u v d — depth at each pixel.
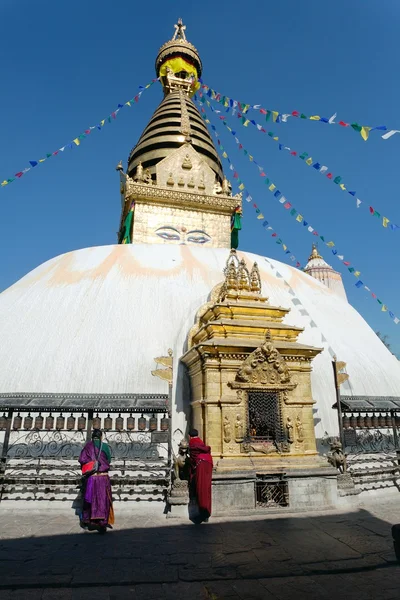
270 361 7.87
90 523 5.94
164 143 22.70
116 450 7.91
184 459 7.10
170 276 11.46
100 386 8.52
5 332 9.81
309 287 13.36
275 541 5.45
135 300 10.37
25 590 3.97
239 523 6.39
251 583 4.15
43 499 7.25
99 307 10.12
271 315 9.08
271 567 4.54
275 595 3.87
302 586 4.07
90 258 12.40
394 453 9.36
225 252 13.70
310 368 8.34
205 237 19.92
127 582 4.15
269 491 7.30
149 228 19.31
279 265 14.06
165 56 26.58
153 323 9.75
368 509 7.25
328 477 7.48
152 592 3.94
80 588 4.04
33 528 6.15
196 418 8.07
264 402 7.87
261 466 7.26
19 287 12.10
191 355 8.30
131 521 6.57
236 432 7.48
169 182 20.56
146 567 4.55
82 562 4.71
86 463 6.30
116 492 7.17
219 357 7.75
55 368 8.73
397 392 10.61
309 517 6.71
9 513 7.01
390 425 8.98
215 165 23.70
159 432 7.55
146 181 20.38
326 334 11.02
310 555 4.90
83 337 9.34
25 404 7.37
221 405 7.55
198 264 12.37
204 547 5.23
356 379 10.12
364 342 11.81
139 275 11.34
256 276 9.91
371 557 4.82
